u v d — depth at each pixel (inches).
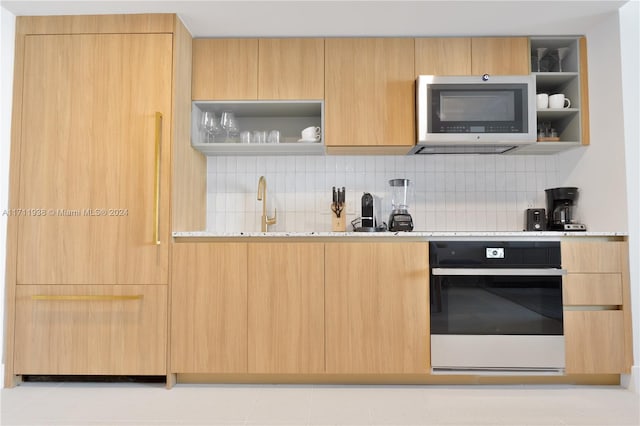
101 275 83.6
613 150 88.1
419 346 82.5
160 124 84.5
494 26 92.7
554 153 109.6
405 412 71.2
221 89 96.2
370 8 85.0
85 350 82.6
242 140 99.9
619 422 67.2
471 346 82.2
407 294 83.0
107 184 84.7
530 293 82.6
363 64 96.5
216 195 110.7
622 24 86.4
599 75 92.5
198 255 83.6
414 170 110.5
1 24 83.0
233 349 82.7
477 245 83.7
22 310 83.1
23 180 84.7
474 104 94.1
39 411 71.7
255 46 96.7
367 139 95.8
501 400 76.4
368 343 82.5
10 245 83.9
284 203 110.3
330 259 83.4
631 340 81.8
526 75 95.3
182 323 83.0
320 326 82.7
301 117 110.7
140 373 82.4
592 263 83.4
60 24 86.3
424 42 96.7
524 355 81.8
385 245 83.4
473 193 110.0
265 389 82.0
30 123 85.3
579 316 82.3
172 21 86.2
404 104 96.1
